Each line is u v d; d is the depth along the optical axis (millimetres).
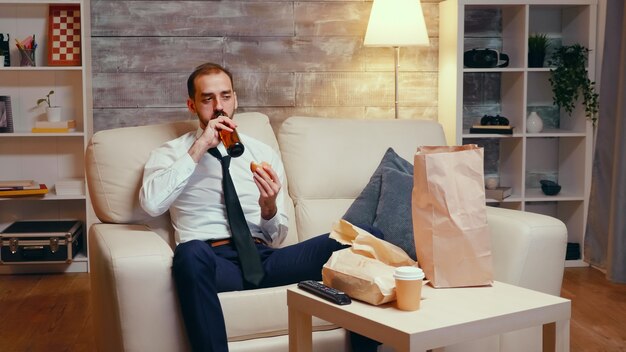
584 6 4391
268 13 4441
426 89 4617
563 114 4648
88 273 4363
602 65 4215
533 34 4656
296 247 2578
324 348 2453
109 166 2734
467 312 1872
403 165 2936
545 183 4566
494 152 4711
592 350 3072
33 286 4074
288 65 4488
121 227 2615
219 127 2592
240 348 2355
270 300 2377
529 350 2547
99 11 4348
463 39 4352
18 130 4477
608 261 4109
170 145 2742
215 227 2688
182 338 2309
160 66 4402
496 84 4703
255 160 2855
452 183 2057
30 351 3078
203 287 2254
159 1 4367
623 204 4023
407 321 1806
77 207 4578
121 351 2260
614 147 4160
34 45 4348
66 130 4301
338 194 3033
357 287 1966
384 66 4555
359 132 3104
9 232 4230
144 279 2244
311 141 3049
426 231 2082
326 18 4484
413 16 4102
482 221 2076
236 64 4453
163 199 2570
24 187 4281
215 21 4410
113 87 4395
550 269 2533
